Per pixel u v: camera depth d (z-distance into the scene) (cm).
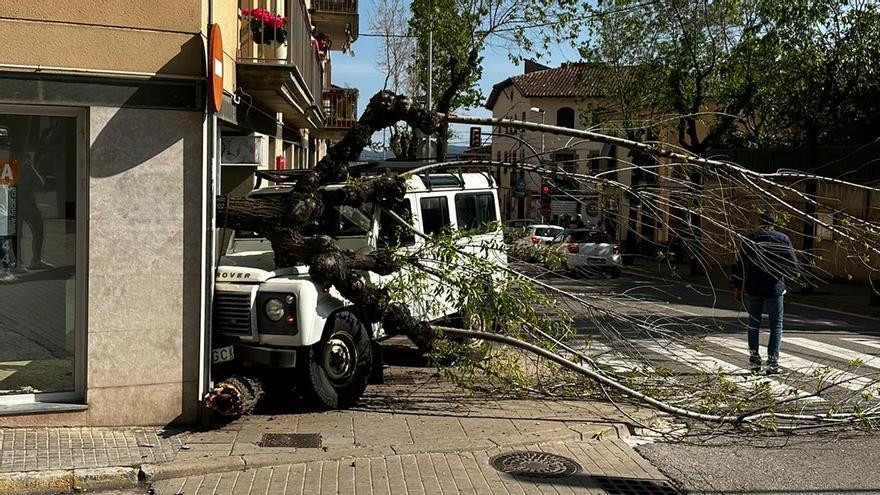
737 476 612
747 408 760
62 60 664
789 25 2405
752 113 2675
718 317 1523
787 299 2116
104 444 647
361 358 797
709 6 2520
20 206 695
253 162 1195
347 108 2722
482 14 2091
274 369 773
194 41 692
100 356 686
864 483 597
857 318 1723
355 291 759
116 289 688
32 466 587
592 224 3031
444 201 991
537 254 815
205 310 714
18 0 654
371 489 569
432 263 816
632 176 1062
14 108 679
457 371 839
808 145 2280
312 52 1639
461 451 661
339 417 753
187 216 704
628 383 784
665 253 933
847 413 754
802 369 1020
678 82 2600
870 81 2356
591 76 2828
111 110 679
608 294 911
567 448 682
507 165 884
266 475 600
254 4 1222
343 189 810
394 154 2214
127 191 687
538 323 793
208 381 723
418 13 2334
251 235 924
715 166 830
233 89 1013
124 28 677
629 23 2611
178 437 674
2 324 696
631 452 675
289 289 731
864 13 2316
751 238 926
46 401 692
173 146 696
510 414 773
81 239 693
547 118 5138
